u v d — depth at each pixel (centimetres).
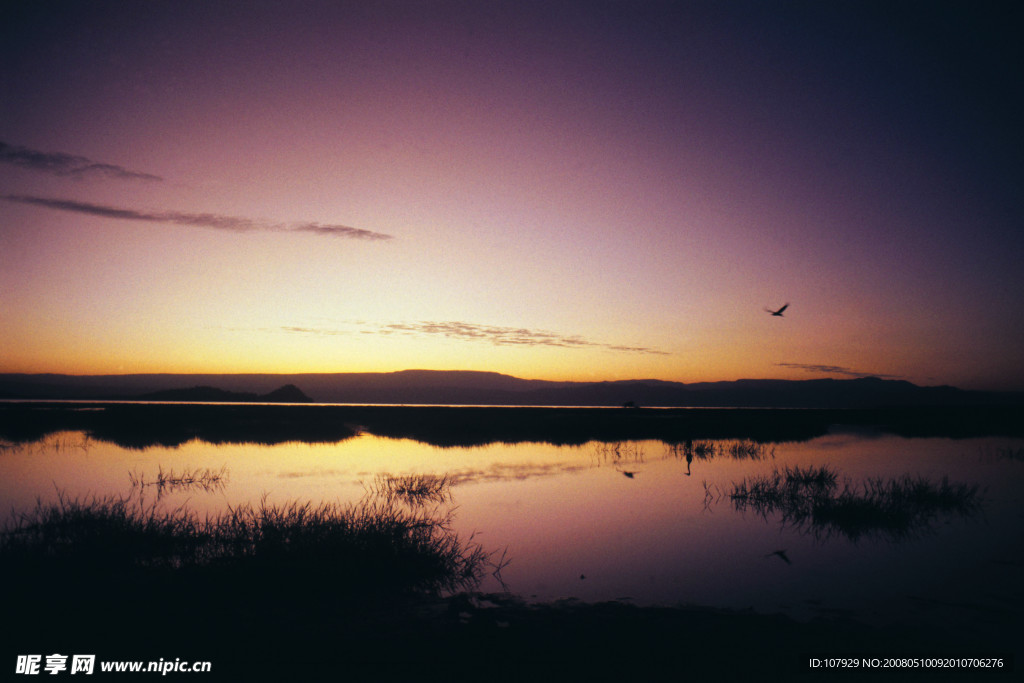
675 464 2388
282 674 557
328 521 1066
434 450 2938
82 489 1753
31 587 793
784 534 1220
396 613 729
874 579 908
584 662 589
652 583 889
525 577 918
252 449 2975
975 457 2638
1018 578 910
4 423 4484
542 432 3981
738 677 557
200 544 1030
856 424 5116
